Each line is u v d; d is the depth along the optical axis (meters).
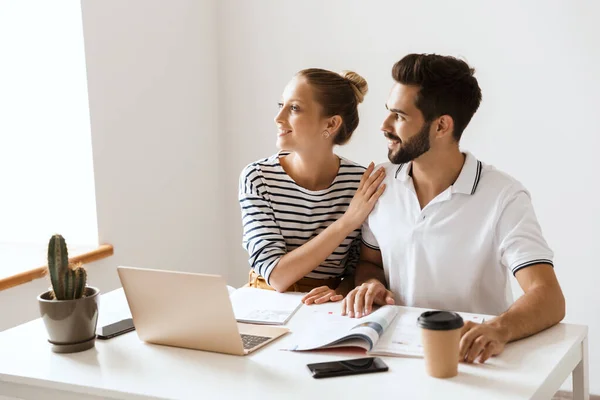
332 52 3.31
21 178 2.96
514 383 1.37
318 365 1.47
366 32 3.23
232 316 1.52
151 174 3.15
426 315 1.43
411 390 1.35
